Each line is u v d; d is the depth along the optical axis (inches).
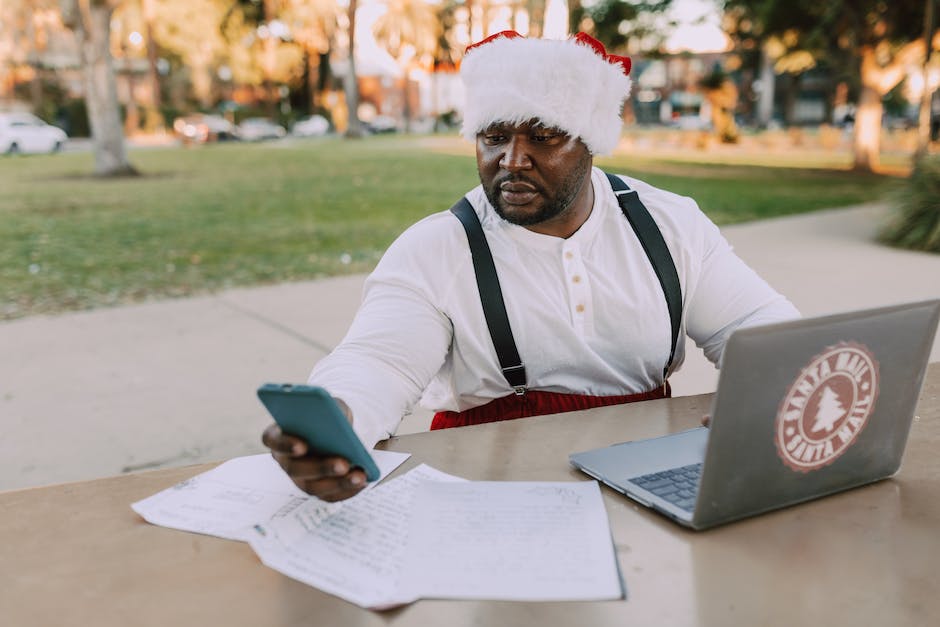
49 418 149.4
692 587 40.1
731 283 68.9
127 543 44.8
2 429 144.5
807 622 37.5
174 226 390.6
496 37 63.7
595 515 46.6
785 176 634.2
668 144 1093.8
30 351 191.5
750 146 1098.1
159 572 42.0
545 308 63.1
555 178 58.9
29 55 1619.1
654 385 69.6
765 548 43.5
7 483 123.0
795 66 746.8
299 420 44.3
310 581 41.0
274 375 172.7
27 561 43.1
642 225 66.0
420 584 40.4
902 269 267.7
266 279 269.6
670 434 58.7
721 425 42.8
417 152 946.1
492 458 54.9
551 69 56.7
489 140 59.9
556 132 57.9
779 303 68.7
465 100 62.2
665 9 789.9
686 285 67.5
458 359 65.4
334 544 44.4
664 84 2154.3
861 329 45.8
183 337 202.1
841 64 688.4
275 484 52.1
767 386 43.3
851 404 47.1
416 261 63.2
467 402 67.4
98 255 316.2
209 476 53.3
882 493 49.8
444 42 1883.6
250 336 202.1
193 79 1750.7
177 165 766.5
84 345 196.1
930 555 43.0
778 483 46.4
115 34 1555.1
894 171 693.3
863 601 39.0
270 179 623.2
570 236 64.3
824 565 42.0
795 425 45.4
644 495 48.2
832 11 613.6
